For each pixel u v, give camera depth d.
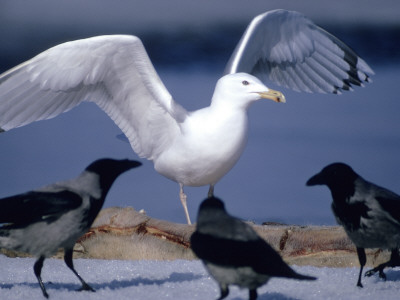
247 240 8.25
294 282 10.30
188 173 12.99
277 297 9.44
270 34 13.98
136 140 13.31
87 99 12.99
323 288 9.95
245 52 13.72
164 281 10.49
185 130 12.61
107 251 12.41
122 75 12.70
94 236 12.55
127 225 12.52
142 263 11.77
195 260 12.05
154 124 13.05
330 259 11.80
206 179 13.08
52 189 9.41
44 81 12.48
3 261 12.03
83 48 12.29
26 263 11.91
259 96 12.42
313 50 14.42
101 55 12.40
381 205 9.61
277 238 12.08
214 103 12.65
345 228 9.92
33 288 9.99
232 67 13.59
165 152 13.08
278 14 13.79
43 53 12.36
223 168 12.86
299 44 14.30
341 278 10.62
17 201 9.21
